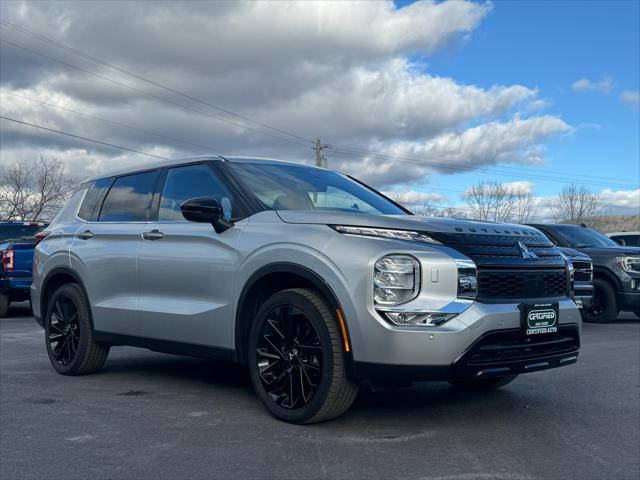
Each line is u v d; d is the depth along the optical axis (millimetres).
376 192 6027
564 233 12133
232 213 4980
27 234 13789
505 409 4984
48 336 6418
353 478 3475
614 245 12258
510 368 4113
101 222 6148
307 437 4160
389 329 3906
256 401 5105
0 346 8359
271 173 5379
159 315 5258
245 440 4086
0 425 4430
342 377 4137
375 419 4613
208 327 4914
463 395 5445
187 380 5930
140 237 5574
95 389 5555
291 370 4395
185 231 5191
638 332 10203
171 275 5223
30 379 6016
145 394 5359
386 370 3941
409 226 4184
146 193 5844
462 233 4242
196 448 3934
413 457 3820
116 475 3494
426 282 3961
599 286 11461
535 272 4418
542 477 3555
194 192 5383
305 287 4605
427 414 4781
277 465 3654
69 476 3480
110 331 5797
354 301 4016
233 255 4750
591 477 3572
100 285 5875
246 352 4742
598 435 4355
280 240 4461
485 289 4125
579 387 5840
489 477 3531
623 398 5426
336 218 4363
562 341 4543
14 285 12461
